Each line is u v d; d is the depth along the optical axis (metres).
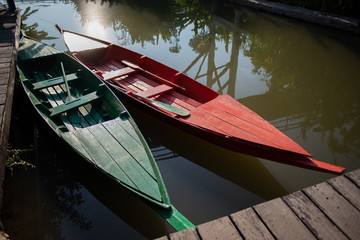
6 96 4.16
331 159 4.52
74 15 11.64
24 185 4.09
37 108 4.61
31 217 3.65
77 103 4.87
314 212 2.71
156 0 14.25
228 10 13.03
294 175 4.35
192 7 13.38
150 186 3.33
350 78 7.34
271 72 7.72
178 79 6.01
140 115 5.77
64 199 3.96
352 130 5.28
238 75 7.56
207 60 8.42
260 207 2.76
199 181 4.34
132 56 7.02
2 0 12.01
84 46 7.52
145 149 3.88
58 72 6.40
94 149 3.84
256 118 4.50
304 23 10.85
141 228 3.60
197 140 5.22
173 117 4.64
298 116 5.74
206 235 2.48
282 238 2.46
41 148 4.73
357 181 3.05
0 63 5.21
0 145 3.25
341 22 9.69
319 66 7.98
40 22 10.59
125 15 11.99
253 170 4.54
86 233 3.49
